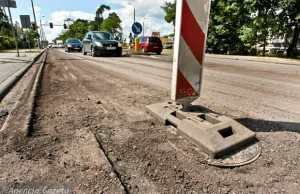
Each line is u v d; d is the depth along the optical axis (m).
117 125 2.31
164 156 1.71
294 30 18.83
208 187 1.37
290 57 18.83
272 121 2.54
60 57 12.80
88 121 2.38
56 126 2.20
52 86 4.21
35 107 2.82
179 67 2.21
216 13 25.67
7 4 11.17
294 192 1.33
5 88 3.75
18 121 2.25
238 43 25.28
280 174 1.51
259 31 20.23
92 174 1.42
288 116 2.74
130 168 1.54
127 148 1.82
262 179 1.46
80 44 23.20
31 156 1.62
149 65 8.82
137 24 16.70
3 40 34.31
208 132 1.87
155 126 2.32
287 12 18.00
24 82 4.54
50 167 1.49
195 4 2.07
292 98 3.75
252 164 1.63
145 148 1.83
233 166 1.60
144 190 1.32
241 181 1.43
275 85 5.05
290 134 2.17
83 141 1.89
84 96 3.50
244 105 3.23
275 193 1.32
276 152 1.80
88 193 1.25
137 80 5.19
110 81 4.95
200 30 2.19
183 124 2.11
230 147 1.77
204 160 1.67
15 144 1.79
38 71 6.29
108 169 1.48
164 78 5.58
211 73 7.11
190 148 1.84
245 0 19.61
